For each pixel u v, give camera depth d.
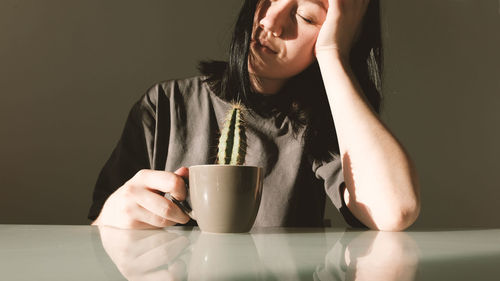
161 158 1.22
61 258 0.35
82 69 2.44
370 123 0.87
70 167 2.38
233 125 0.64
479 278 0.28
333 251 0.43
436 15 3.18
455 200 3.07
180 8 2.62
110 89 2.46
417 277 0.28
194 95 1.27
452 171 3.09
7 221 2.28
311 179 1.22
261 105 1.19
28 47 2.38
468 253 0.42
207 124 1.22
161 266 0.32
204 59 2.62
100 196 1.12
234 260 0.35
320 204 1.26
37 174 2.34
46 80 2.39
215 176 0.60
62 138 2.38
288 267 0.32
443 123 3.11
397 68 3.05
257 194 0.62
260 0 1.10
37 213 2.32
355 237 0.59
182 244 0.47
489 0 3.28
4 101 2.33
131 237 0.54
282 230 0.71
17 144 2.33
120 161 1.20
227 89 1.20
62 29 2.43
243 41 1.10
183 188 0.65
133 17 2.54
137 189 0.67
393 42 3.06
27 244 0.45
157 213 0.64
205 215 0.61
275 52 1.10
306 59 1.12
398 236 0.62
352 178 0.85
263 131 1.20
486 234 0.68
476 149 3.15
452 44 3.19
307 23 1.07
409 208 0.77
